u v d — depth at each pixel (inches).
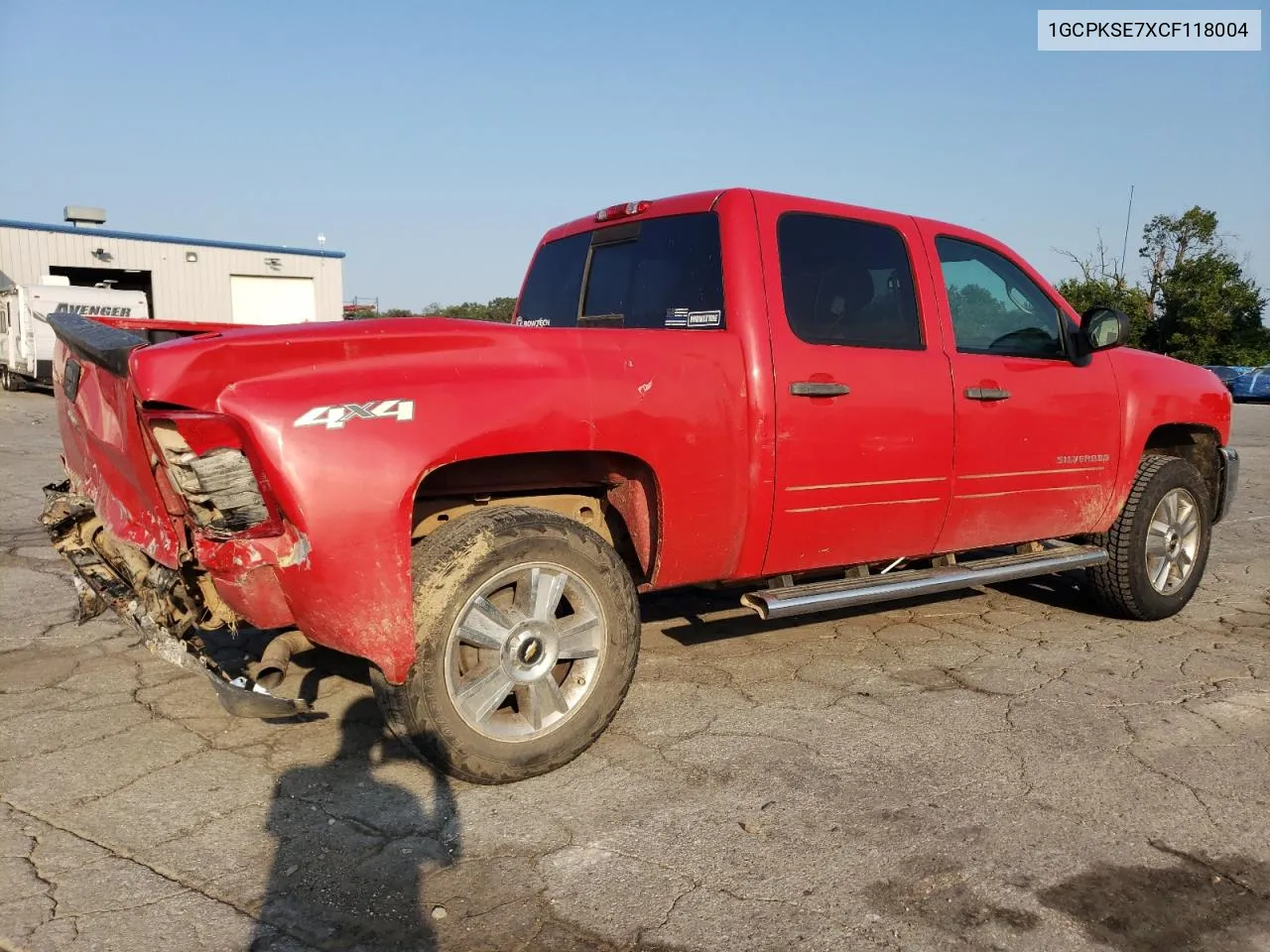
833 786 131.0
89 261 1238.3
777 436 150.4
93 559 149.2
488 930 98.3
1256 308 1878.7
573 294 186.2
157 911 100.2
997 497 184.4
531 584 128.5
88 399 132.5
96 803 123.6
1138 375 209.8
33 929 96.6
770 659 184.5
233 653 182.2
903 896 105.3
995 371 181.5
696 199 162.9
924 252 177.6
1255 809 127.0
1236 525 351.3
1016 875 110.0
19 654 180.7
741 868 110.3
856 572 177.3
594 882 107.3
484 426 121.4
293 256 1391.5
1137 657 190.4
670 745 144.3
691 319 158.4
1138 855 115.0
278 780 130.7
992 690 169.8
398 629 117.4
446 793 127.6
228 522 112.1
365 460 114.3
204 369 109.7
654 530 144.7
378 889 105.3
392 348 120.6
